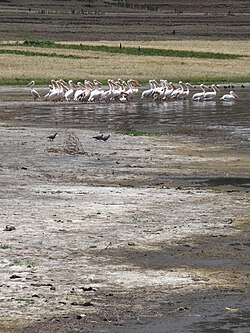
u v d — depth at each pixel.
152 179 21.03
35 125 33.53
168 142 28.25
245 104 44.19
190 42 100.31
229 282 12.14
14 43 90.94
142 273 12.54
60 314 10.71
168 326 10.30
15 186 19.50
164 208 17.19
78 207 17.12
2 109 41.38
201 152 25.97
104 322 10.45
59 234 14.83
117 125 33.72
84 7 175.62
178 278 12.30
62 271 12.57
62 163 23.28
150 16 151.25
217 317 10.63
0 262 12.95
